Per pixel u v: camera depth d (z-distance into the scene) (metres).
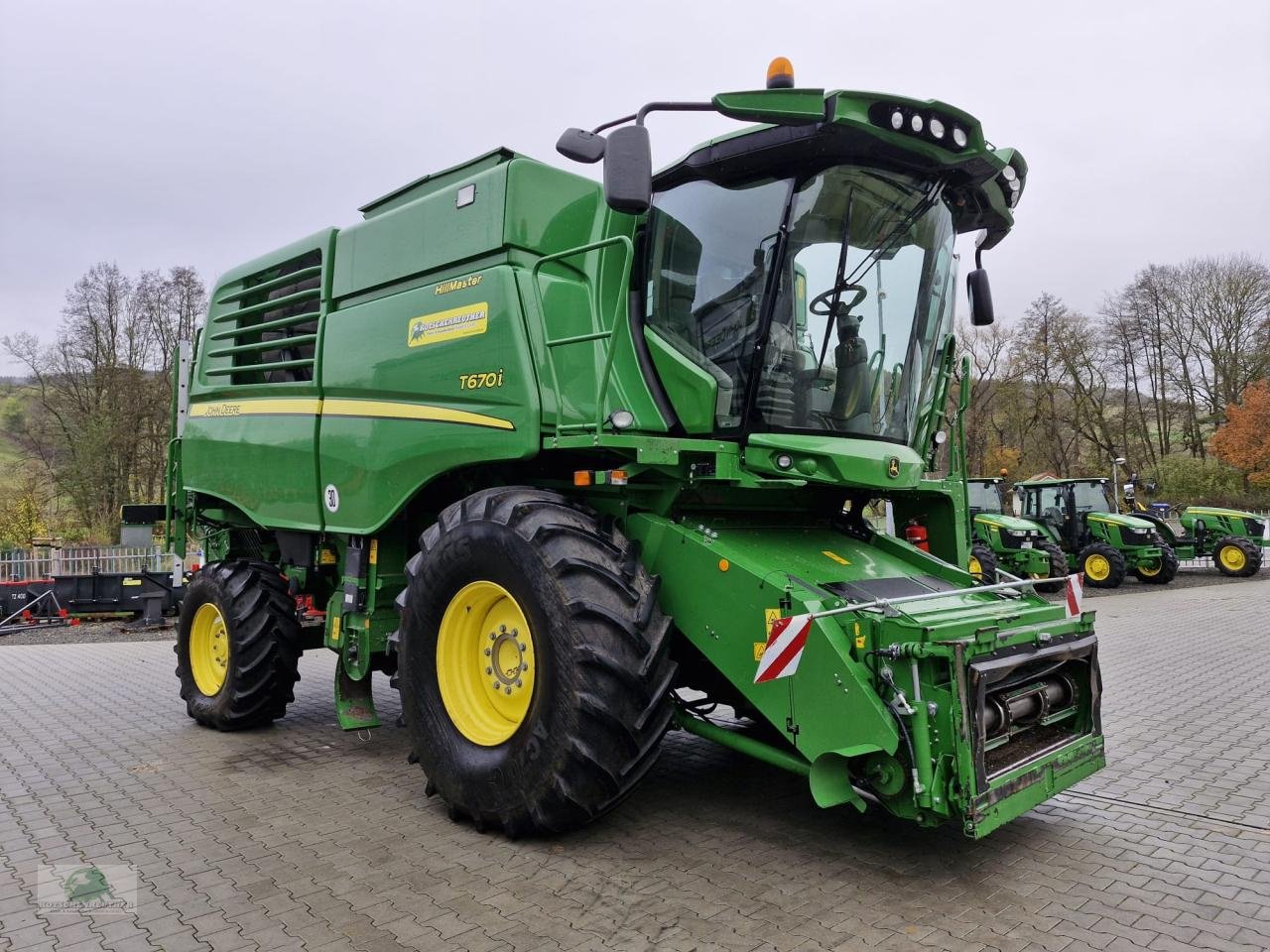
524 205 4.33
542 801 3.50
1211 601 13.80
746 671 3.60
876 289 4.21
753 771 4.79
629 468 3.82
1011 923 2.94
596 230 4.59
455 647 4.09
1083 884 3.27
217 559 7.14
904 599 3.57
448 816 4.06
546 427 4.08
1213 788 4.46
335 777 4.75
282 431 5.66
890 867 3.43
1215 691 6.94
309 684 7.70
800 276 3.99
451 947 2.79
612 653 3.44
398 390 4.79
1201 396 38.31
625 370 4.30
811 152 3.82
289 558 5.94
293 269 5.95
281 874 3.40
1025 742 3.63
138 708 6.72
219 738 5.69
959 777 3.04
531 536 3.65
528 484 4.63
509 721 3.87
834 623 3.37
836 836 3.78
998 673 3.28
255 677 5.62
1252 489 34.22
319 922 2.97
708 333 4.10
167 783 4.64
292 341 5.66
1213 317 37.81
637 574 3.76
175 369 7.36
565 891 3.21
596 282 4.48
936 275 4.43
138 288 31.84
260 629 5.63
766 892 3.19
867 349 4.21
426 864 3.49
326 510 5.29
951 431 5.04
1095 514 17.28
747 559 3.70
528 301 4.20
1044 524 17.62
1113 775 4.70
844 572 3.99
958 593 3.76
